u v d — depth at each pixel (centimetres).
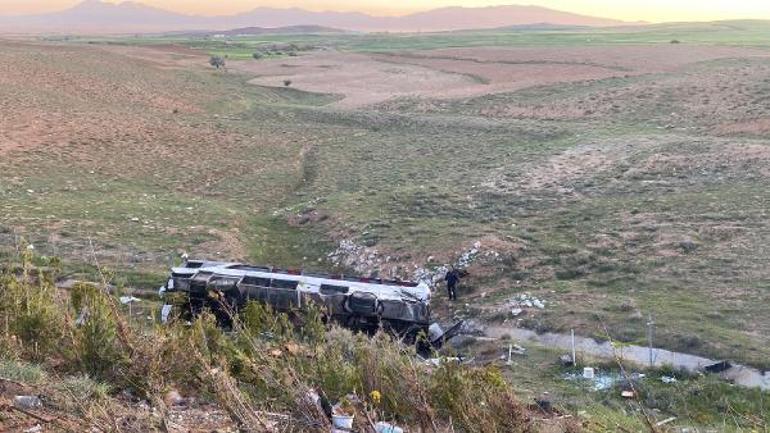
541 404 1088
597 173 4403
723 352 1814
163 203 4009
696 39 19350
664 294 2352
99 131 5922
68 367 859
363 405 735
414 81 10850
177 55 14312
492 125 6744
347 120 7425
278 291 2050
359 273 2989
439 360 939
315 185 4747
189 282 2088
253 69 12719
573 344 1984
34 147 5119
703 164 4291
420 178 4778
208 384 783
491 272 2784
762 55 10688
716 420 1438
